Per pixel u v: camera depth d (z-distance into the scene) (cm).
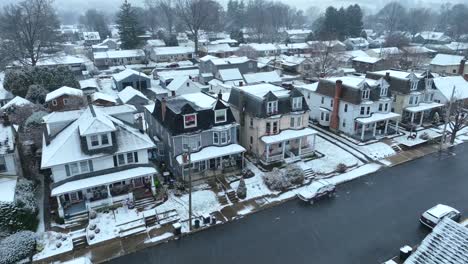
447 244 2102
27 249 2448
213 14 14062
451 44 12556
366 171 3844
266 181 3459
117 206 3008
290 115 3928
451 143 4581
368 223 2897
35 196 3147
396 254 2523
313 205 3178
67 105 5272
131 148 3062
